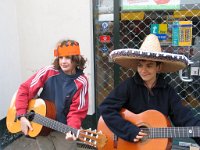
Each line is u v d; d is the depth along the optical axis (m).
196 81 3.39
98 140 2.20
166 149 2.10
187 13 3.32
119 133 2.23
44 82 2.54
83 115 2.42
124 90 2.26
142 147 2.17
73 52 2.38
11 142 3.80
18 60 4.14
